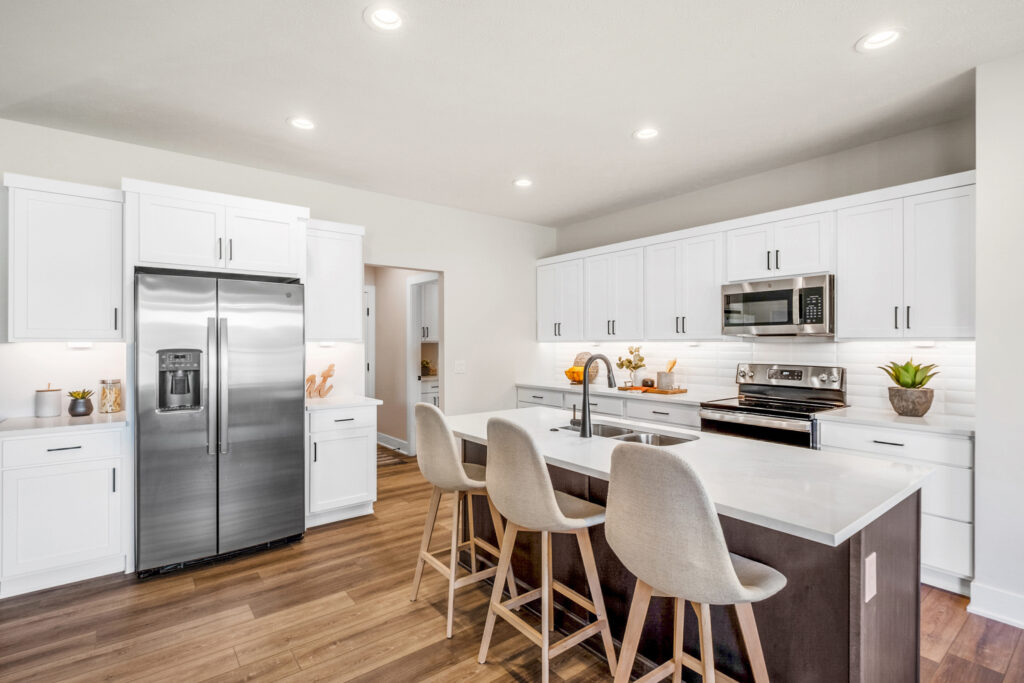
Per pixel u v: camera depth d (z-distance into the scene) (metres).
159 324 2.78
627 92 2.63
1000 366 2.30
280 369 3.17
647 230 4.76
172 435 2.82
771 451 2.02
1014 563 2.26
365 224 4.32
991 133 2.33
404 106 2.78
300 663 2.02
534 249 5.59
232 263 3.15
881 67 2.39
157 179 3.38
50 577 2.62
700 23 2.06
